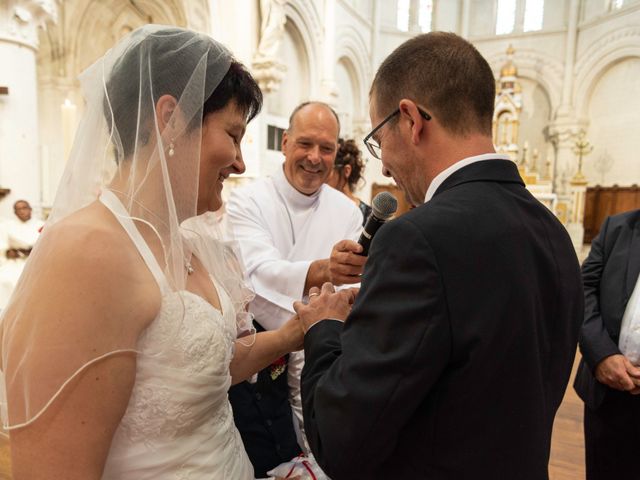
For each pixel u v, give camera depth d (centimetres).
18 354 68
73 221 74
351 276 129
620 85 1199
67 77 770
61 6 725
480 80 85
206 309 87
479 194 80
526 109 1393
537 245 81
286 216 175
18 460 67
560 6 1314
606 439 174
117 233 75
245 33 696
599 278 189
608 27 1201
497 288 74
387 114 92
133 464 79
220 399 94
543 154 1372
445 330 72
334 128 170
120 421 75
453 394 74
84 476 68
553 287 83
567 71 1291
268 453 145
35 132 511
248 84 92
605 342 170
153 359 78
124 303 71
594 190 1228
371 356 73
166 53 82
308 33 927
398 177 96
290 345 122
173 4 725
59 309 67
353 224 183
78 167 83
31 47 499
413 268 73
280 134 855
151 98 81
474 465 76
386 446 75
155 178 83
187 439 86
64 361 66
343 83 1228
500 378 75
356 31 1212
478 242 74
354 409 73
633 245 181
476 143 86
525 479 78
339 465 76
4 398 71
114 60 84
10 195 489
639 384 158
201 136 84
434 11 1444
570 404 334
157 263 81
